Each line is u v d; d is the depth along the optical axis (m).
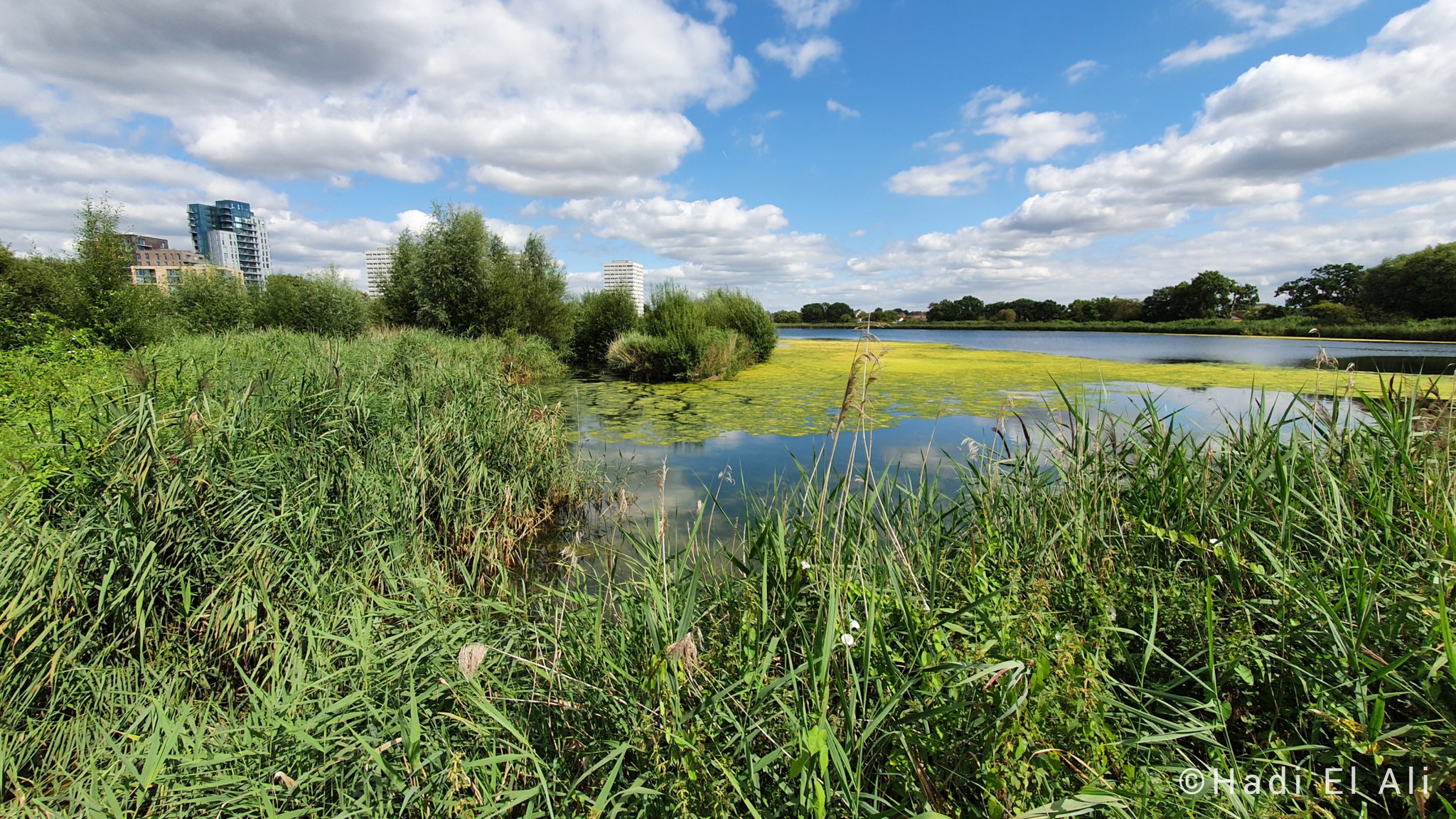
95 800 1.58
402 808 1.42
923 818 1.17
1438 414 2.54
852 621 1.68
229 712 2.13
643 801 1.46
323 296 16.44
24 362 6.46
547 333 17.91
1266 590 2.02
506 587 2.79
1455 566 1.69
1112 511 2.54
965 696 1.47
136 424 2.91
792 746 1.45
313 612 2.67
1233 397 8.66
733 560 2.19
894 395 9.75
